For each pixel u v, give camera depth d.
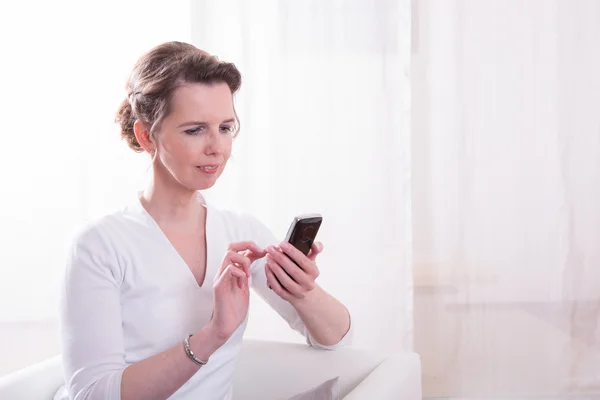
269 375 1.41
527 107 2.52
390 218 2.57
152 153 1.22
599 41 2.49
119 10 2.62
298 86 2.56
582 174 2.53
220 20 2.57
